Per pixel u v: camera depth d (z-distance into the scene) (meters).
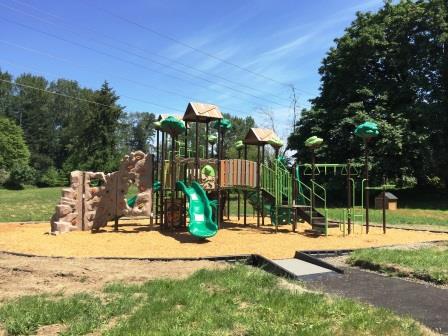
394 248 12.32
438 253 10.73
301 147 35.00
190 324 5.24
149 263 9.49
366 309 5.95
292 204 16.38
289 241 13.74
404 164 31.62
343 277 8.87
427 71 34.12
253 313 5.64
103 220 15.59
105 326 5.27
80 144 67.00
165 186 16.28
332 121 33.28
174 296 6.39
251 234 15.11
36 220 21.44
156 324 5.16
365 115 31.48
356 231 17.06
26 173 61.97
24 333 5.06
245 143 18.58
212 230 13.48
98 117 65.62
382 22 35.06
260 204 18.53
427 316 6.17
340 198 36.00
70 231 15.00
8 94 98.94
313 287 7.87
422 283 8.33
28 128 96.75
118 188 15.47
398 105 33.84
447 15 33.06
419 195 35.59
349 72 35.25
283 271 8.98
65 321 5.45
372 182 31.75
